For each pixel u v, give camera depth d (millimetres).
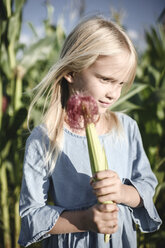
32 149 926
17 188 1893
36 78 2328
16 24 1776
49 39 1949
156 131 1771
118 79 831
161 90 1679
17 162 1897
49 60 2098
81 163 917
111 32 856
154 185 968
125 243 937
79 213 821
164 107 1960
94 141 718
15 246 1873
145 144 1755
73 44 905
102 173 703
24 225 872
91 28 877
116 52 808
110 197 729
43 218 842
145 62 2512
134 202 874
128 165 998
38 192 900
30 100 1751
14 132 1824
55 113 948
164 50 2338
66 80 976
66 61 883
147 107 1744
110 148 960
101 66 810
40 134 931
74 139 934
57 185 921
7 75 1845
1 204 1888
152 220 946
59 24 2238
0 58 1811
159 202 2033
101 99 843
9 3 1762
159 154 1999
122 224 919
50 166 904
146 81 2049
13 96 1833
